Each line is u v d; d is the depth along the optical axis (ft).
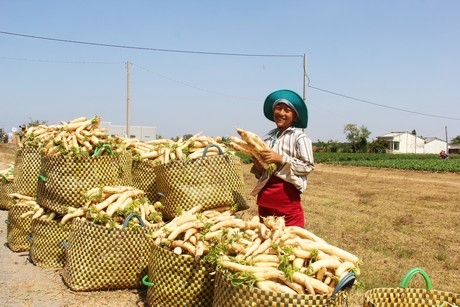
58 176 21.36
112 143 22.63
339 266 13.39
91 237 18.69
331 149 299.99
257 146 16.87
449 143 461.37
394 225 38.45
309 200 56.39
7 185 38.14
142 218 19.81
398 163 154.71
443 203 55.06
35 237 22.68
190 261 15.55
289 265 13.26
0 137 273.95
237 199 19.77
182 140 22.58
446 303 13.12
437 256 27.35
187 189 18.94
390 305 13.61
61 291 19.08
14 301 18.06
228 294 12.71
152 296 16.49
